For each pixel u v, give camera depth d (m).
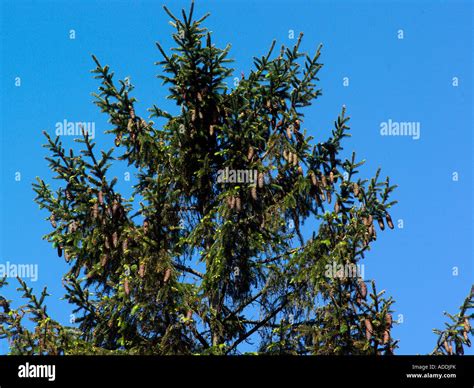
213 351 16.89
